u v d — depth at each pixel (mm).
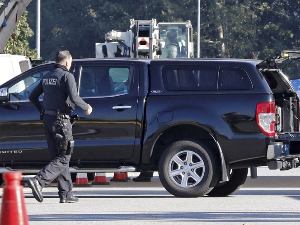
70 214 31297
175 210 32469
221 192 39219
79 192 41125
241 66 37062
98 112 37188
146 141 37000
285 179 50156
